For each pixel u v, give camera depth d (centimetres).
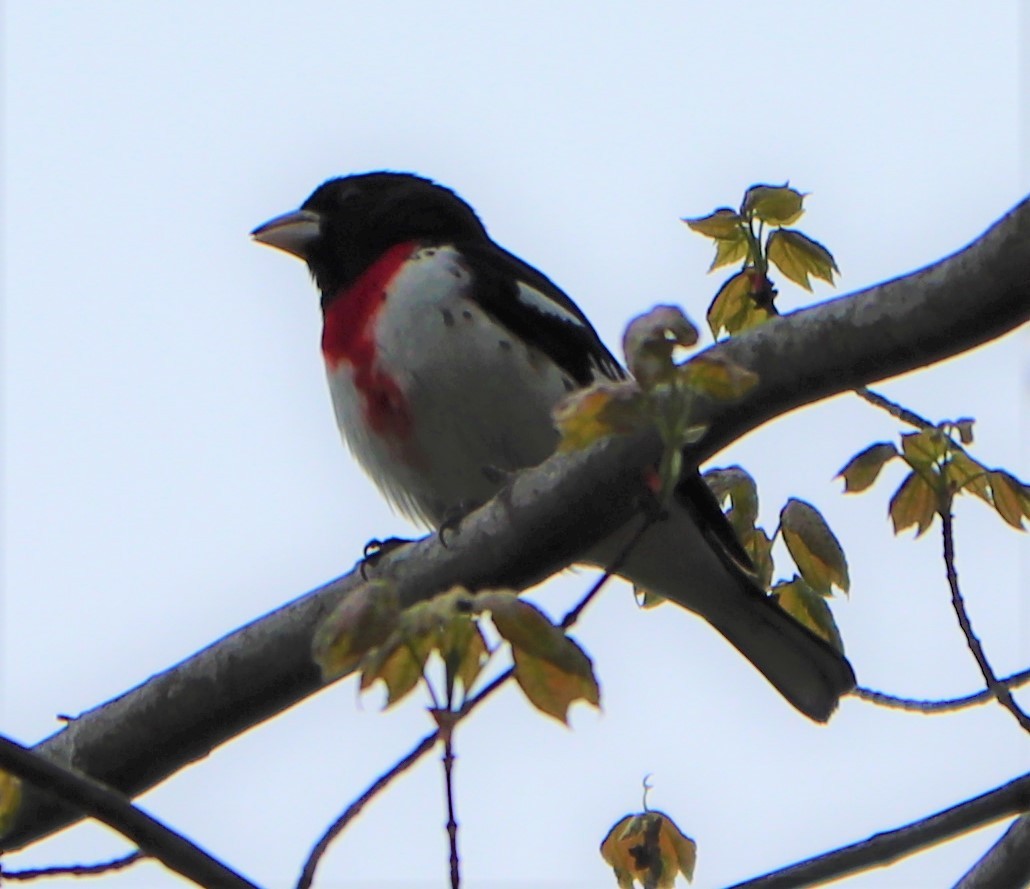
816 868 773
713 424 769
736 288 940
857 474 837
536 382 969
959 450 838
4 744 632
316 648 567
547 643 560
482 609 565
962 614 830
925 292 743
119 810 641
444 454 980
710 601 989
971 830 771
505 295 983
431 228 1123
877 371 760
